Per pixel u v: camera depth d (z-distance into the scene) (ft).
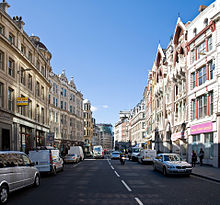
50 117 172.45
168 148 137.28
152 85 188.75
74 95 230.07
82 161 132.77
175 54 122.31
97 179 51.44
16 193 36.09
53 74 179.52
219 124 76.02
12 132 86.74
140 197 31.99
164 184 43.62
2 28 82.84
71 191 37.19
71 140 215.31
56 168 64.75
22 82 98.99
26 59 98.89
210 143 83.66
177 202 28.96
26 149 102.42
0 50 78.74
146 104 226.79
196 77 96.17
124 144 260.01
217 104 78.33
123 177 54.34
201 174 55.98
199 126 90.94
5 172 30.73
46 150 61.26
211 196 32.63
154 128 173.17
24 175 36.42
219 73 77.56
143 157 99.40
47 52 150.51
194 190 37.35
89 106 311.06
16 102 89.97
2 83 80.12
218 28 79.46
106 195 33.58
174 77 120.47
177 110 120.98
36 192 36.73
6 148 81.92
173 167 54.34
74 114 223.92
